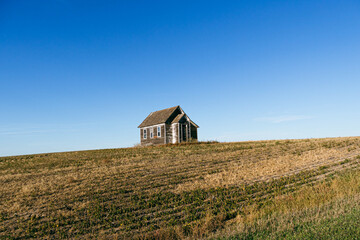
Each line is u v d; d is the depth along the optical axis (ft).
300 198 36.63
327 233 21.62
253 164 69.51
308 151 88.28
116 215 37.19
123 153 107.14
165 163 74.18
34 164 88.43
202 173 60.75
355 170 53.98
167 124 136.67
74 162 86.84
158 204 41.14
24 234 32.22
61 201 43.21
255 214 32.60
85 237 30.96
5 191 50.90
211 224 31.12
